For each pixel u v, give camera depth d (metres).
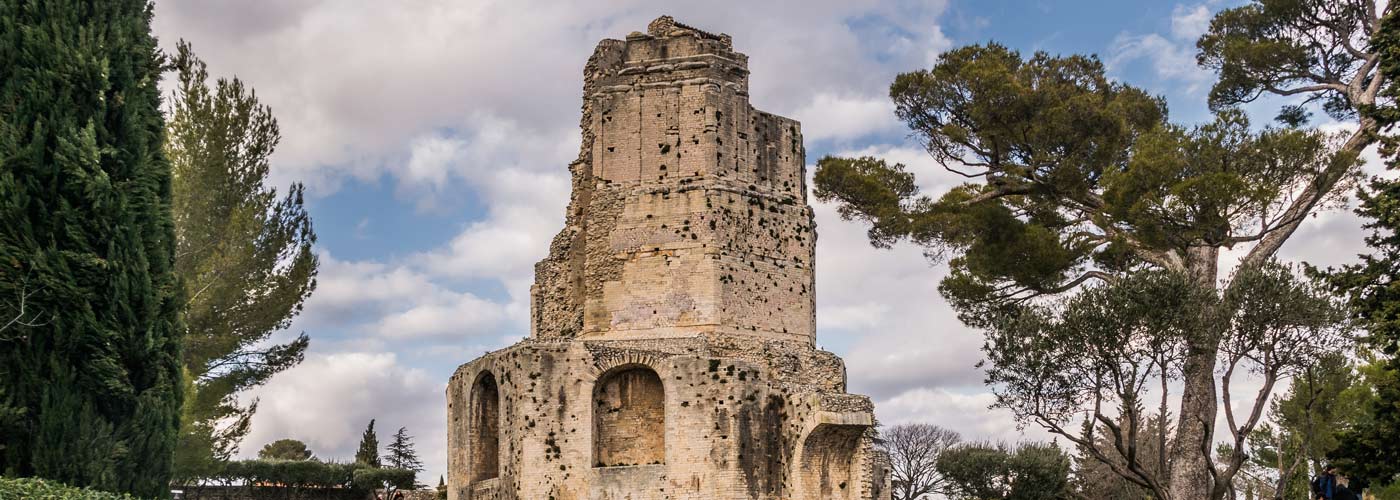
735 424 50.00
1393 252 44.12
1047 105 52.62
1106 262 57.41
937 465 91.06
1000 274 55.28
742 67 55.78
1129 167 49.91
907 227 54.66
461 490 54.00
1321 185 48.72
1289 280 45.84
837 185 55.50
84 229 35.84
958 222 53.88
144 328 36.62
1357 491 44.62
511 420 51.09
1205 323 45.59
